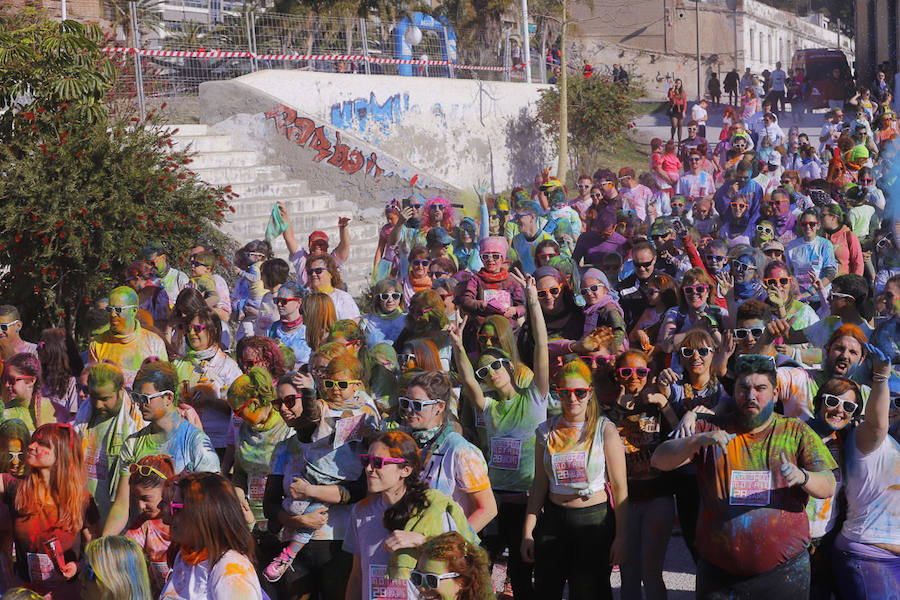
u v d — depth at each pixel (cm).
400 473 529
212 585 475
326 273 1016
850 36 9269
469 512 598
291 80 2261
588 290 873
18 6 1702
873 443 586
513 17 3472
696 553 676
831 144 2589
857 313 827
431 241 1230
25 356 798
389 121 2492
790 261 1183
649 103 4612
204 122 2245
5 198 1274
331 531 618
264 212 1947
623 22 6391
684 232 1207
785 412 678
